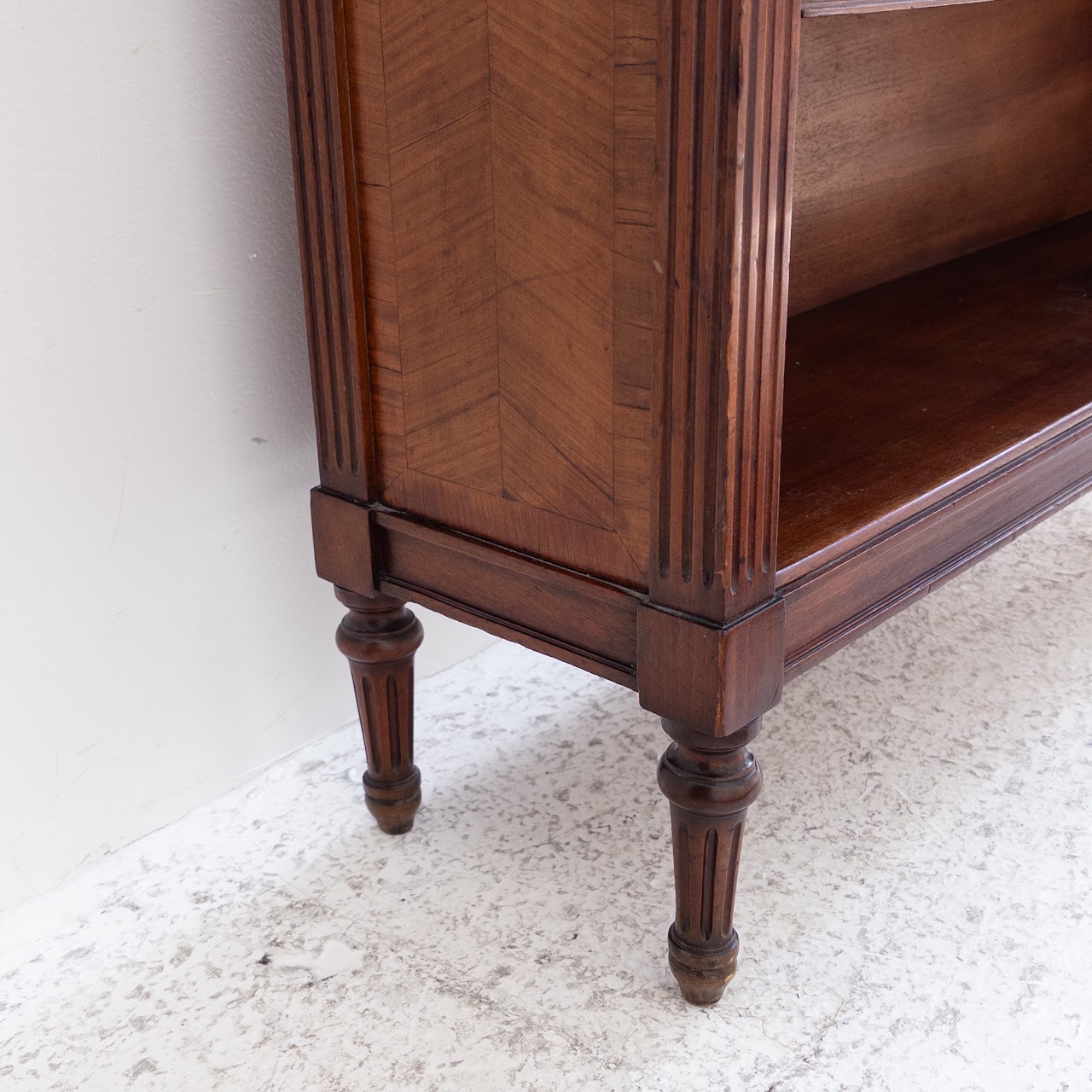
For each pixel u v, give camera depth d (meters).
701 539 0.94
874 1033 1.11
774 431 0.93
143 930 1.26
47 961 1.22
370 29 1.03
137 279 1.21
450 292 1.06
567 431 1.02
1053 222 2.18
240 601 1.40
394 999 1.17
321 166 1.11
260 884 1.32
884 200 1.82
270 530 1.41
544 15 0.91
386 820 1.38
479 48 0.96
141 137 1.18
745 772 1.05
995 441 1.25
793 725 1.58
